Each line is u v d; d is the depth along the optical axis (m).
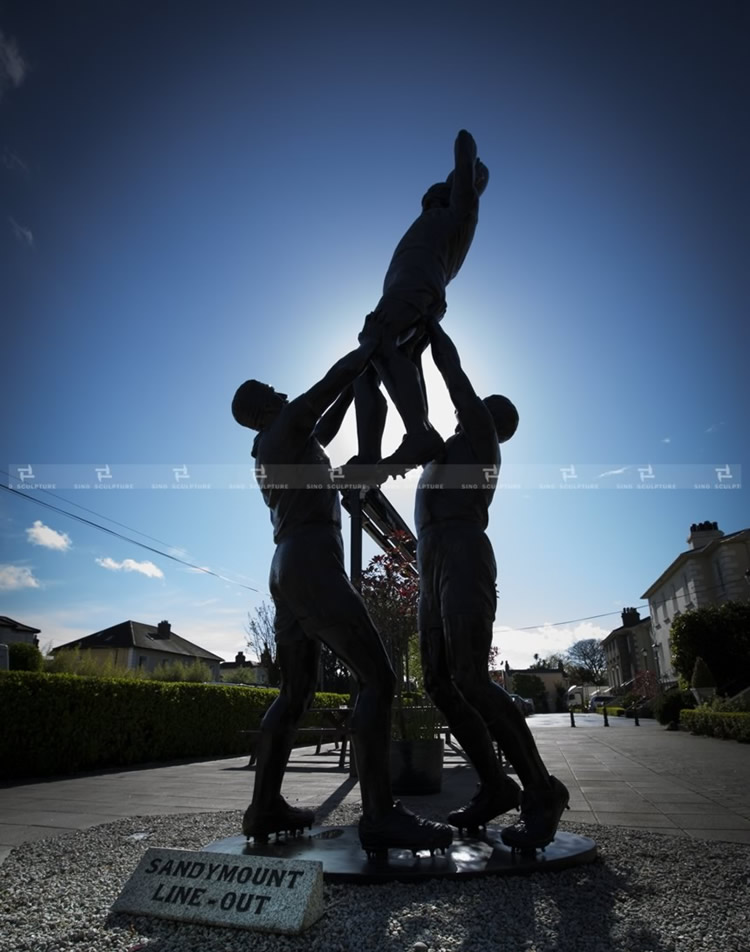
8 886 3.27
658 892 2.91
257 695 15.98
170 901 2.65
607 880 3.06
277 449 3.49
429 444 3.63
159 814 5.83
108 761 11.51
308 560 3.33
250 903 2.53
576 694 69.50
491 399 4.22
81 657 19.38
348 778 8.67
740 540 35.81
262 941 2.38
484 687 3.35
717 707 20.06
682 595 42.03
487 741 3.76
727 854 3.68
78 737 10.67
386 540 9.38
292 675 3.57
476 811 3.71
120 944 2.41
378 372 3.93
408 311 3.97
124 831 4.84
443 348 4.02
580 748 13.76
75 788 8.28
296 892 2.51
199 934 2.46
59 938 2.46
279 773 3.53
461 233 4.43
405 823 3.10
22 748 9.83
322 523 3.47
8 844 4.61
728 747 13.94
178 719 13.10
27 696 10.02
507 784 3.76
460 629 3.39
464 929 2.42
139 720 12.12
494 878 2.97
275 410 3.78
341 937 2.38
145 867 2.80
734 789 7.12
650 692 44.53
